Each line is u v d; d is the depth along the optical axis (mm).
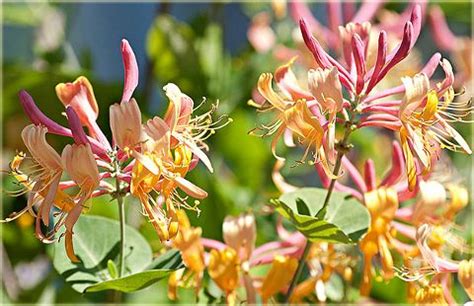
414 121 651
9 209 928
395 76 929
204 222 870
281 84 668
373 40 688
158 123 624
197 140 656
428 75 663
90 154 619
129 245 701
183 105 640
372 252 688
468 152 650
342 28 685
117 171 644
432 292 682
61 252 690
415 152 648
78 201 625
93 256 695
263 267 800
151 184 630
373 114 660
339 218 688
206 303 735
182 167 633
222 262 700
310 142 647
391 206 686
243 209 887
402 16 921
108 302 728
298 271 697
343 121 660
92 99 662
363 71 656
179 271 718
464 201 723
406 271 707
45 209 625
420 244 676
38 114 636
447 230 724
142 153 623
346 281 785
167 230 630
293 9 932
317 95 639
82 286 686
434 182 703
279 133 663
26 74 939
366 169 700
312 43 648
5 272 917
